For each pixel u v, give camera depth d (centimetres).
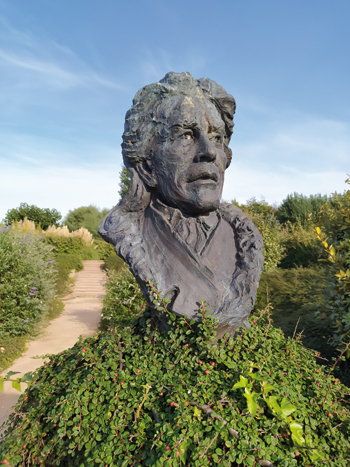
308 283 548
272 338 226
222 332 197
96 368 189
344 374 311
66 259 1305
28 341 550
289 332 399
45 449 164
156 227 229
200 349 186
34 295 617
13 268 600
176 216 225
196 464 129
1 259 579
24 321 548
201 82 245
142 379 178
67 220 2889
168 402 159
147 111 235
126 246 226
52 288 750
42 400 188
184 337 191
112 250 1666
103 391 171
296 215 1459
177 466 127
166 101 230
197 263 209
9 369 438
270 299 516
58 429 160
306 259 844
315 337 385
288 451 142
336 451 155
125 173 1470
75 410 163
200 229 226
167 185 225
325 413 166
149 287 202
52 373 217
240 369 177
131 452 146
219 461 132
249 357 195
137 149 236
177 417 146
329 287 358
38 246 905
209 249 222
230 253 230
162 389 170
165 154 223
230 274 218
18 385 184
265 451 136
